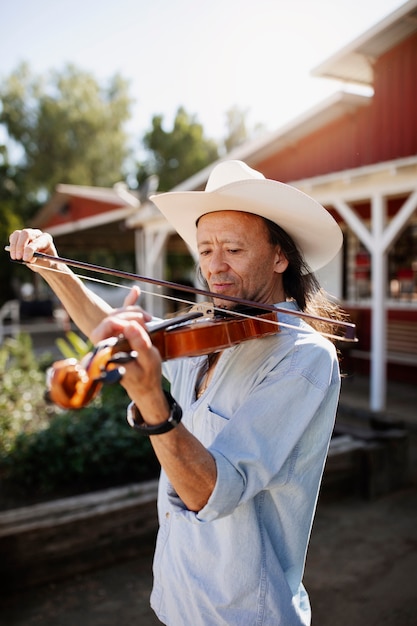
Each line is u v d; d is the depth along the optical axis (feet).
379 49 17.54
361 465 13.69
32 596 9.32
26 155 85.10
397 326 26.50
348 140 21.22
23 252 5.23
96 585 9.66
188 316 4.41
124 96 89.66
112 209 39.60
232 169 5.08
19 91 84.64
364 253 27.71
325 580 10.03
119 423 13.14
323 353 4.00
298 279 5.05
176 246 43.06
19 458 11.84
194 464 3.22
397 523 12.28
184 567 4.38
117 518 10.23
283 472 3.93
